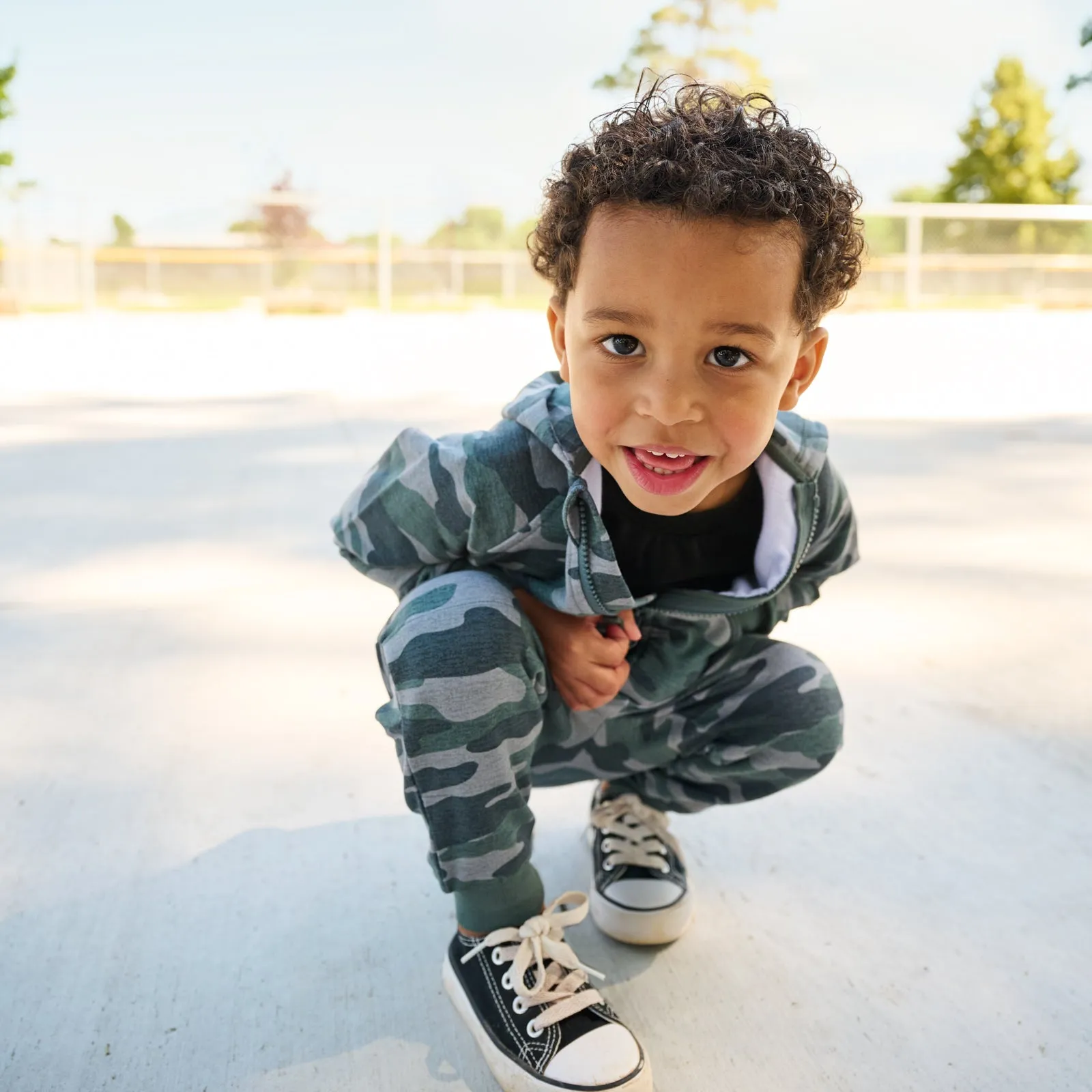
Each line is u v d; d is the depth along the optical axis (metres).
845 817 1.38
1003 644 1.93
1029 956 1.12
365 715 1.66
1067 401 5.13
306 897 1.22
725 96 1.06
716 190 0.86
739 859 1.30
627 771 1.22
